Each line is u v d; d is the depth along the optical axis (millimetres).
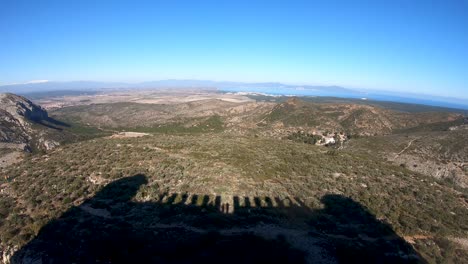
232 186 38000
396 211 34438
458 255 27672
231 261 24609
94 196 36438
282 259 25062
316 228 30281
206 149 53750
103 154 50188
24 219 31906
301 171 45125
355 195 37781
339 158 53406
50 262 25688
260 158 49531
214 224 29953
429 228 31344
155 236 28141
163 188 37688
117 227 29812
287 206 34188
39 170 44281
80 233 29000
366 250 27000
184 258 24953
